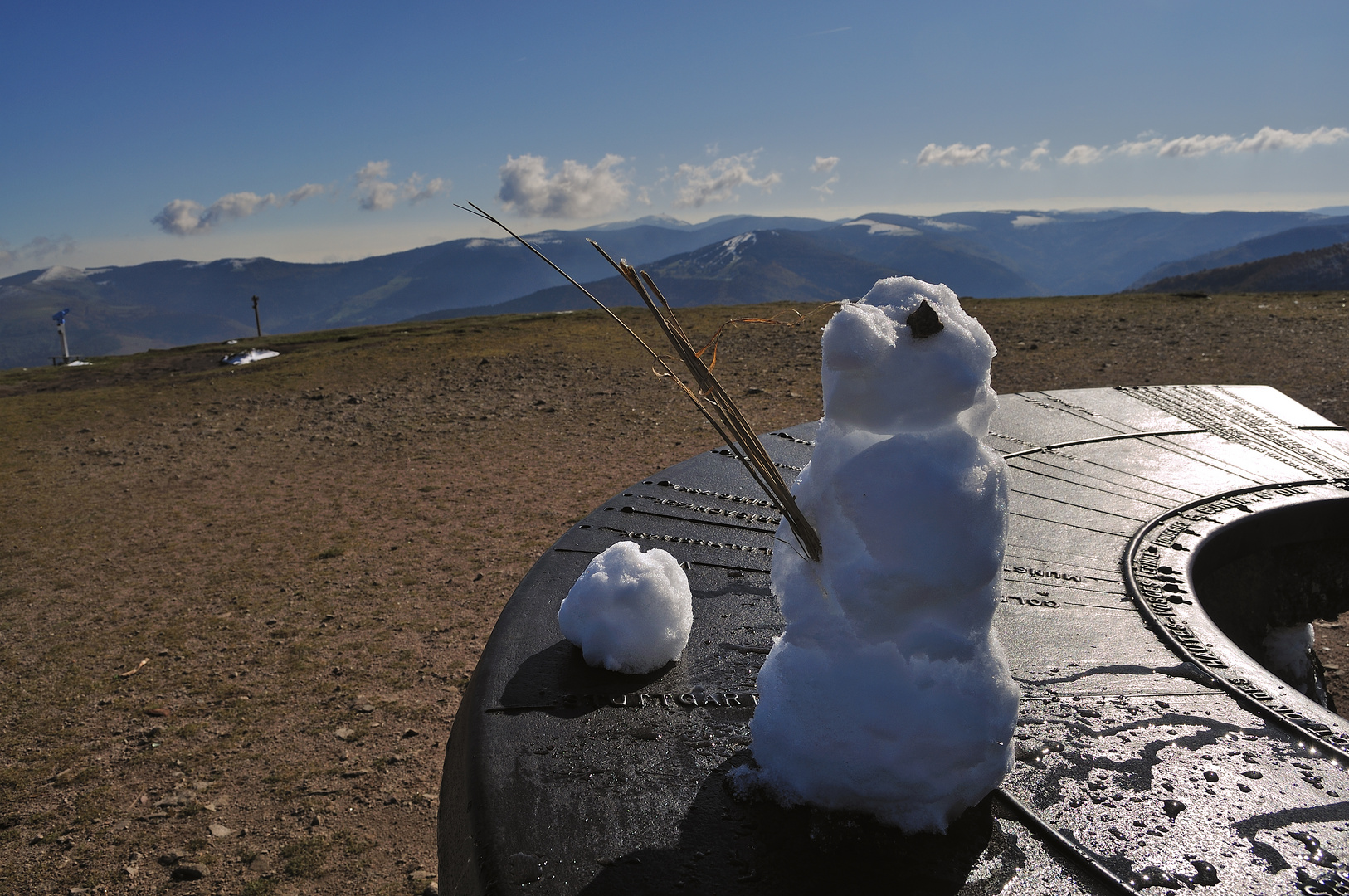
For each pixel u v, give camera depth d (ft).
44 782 10.71
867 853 4.31
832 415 4.09
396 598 16.46
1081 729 5.34
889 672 4.17
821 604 4.33
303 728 11.88
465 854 4.78
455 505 22.45
